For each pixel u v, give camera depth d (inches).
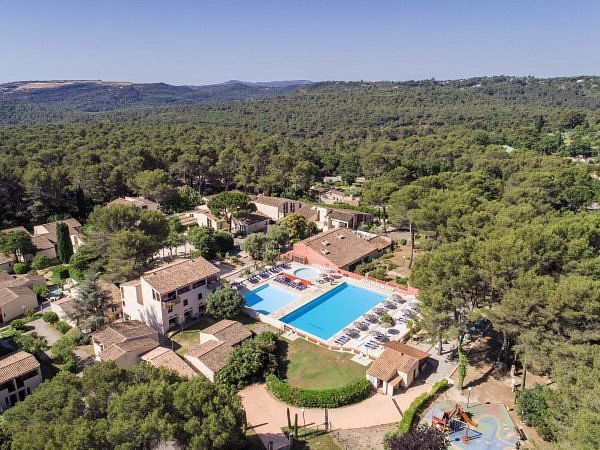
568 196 3816.4
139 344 2160.4
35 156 5349.4
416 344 2267.5
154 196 4783.5
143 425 1222.9
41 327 2620.6
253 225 4244.6
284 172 5703.7
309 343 2316.7
